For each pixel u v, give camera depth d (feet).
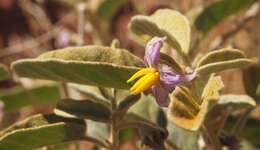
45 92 0.98
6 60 1.73
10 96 0.99
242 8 0.89
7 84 1.72
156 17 0.63
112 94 0.63
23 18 2.22
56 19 2.10
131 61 0.56
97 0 1.07
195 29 0.89
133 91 0.52
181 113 0.49
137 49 1.47
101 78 0.55
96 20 1.09
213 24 0.89
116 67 0.53
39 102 1.01
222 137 0.72
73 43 1.29
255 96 0.74
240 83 1.30
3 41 2.20
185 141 0.76
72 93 0.98
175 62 0.55
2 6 2.24
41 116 0.62
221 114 0.66
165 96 0.53
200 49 1.06
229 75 1.30
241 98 0.64
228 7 0.87
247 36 1.39
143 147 0.64
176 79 0.52
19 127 0.62
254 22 1.37
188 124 0.47
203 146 0.76
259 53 1.39
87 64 0.54
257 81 0.73
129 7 1.72
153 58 0.53
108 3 1.06
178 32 0.61
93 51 0.56
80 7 1.09
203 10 0.88
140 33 0.64
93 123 0.82
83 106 0.62
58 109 0.62
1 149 0.61
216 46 1.07
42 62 0.55
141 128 0.62
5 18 2.23
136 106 0.77
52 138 0.61
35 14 1.49
